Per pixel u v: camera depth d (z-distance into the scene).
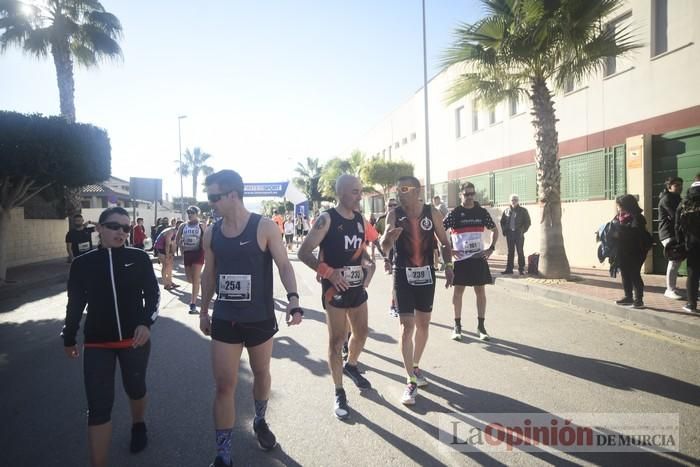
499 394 4.02
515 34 8.92
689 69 9.19
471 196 5.64
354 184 3.72
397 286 4.14
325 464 2.99
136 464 3.08
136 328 3.00
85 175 13.21
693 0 9.08
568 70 9.24
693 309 6.13
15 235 17.27
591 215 11.66
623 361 4.75
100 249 3.04
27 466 3.12
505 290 9.48
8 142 11.12
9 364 5.55
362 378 4.25
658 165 9.88
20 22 16.17
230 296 2.92
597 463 2.90
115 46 18.12
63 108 17.23
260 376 3.12
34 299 10.67
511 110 15.66
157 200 19.36
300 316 2.97
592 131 11.78
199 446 3.32
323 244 3.77
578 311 7.18
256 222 2.99
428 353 5.23
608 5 8.41
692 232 6.01
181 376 4.78
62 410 4.08
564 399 3.87
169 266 11.09
